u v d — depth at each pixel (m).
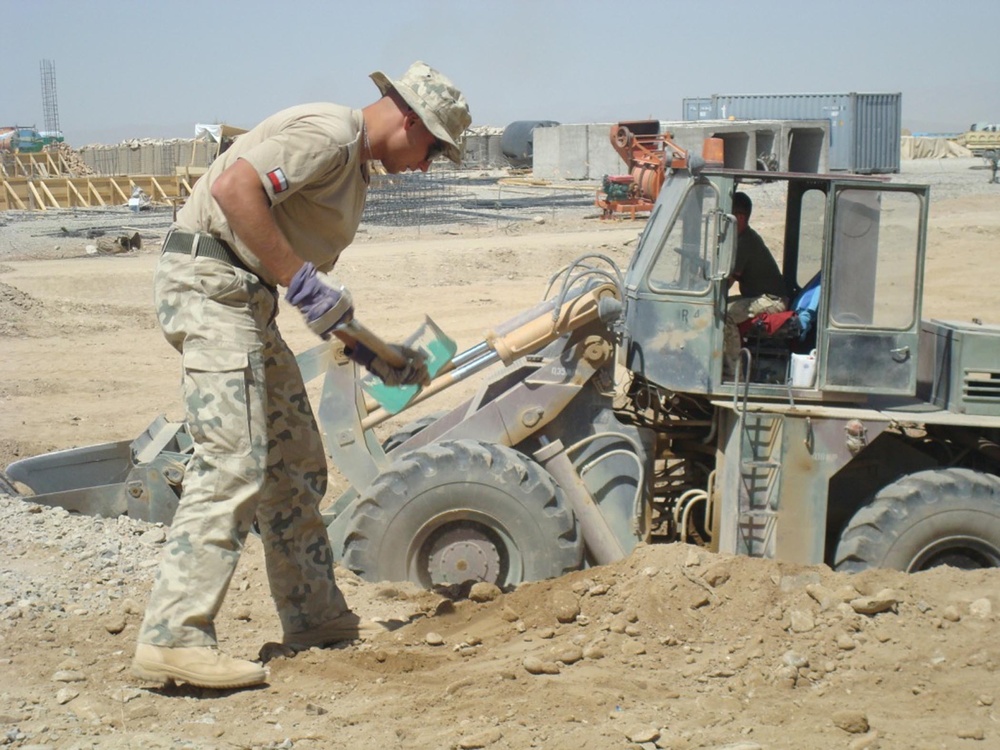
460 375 6.06
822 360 5.82
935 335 6.11
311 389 12.36
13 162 48.53
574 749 3.55
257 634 4.89
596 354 6.09
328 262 4.26
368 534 5.75
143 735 3.48
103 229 28.48
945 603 4.83
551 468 6.14
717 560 5.08
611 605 4.97
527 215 31.58
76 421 10.95
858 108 42.41
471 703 3.95
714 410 6.25
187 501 3.89
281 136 3.78
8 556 5.41
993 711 3.98
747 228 6.23
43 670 4.10
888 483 6.14
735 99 45.94
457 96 4.09
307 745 3.54
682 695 4.13
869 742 3.65
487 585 5.28
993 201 33.31
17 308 16.48
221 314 3.89
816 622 4.69
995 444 6.03
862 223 5.75
